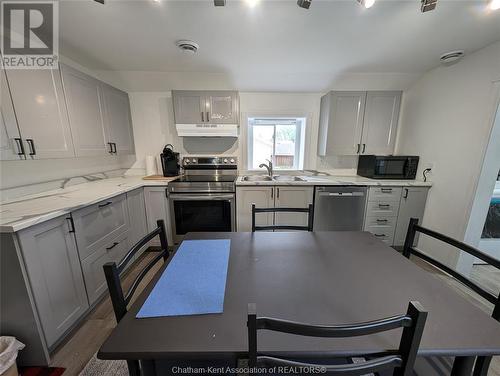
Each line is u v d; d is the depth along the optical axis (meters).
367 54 2.05
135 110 2.83
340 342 0.59
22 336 1.19
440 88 2.29
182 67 2.34
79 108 1.87
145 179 2.59
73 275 1.44
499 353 0.56
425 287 0.81
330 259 1.02
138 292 1.90
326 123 2.69
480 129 1.91
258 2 1.35
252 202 2.56
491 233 2.31
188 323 0.64
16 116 1.38
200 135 2.61
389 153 2.72
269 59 2.16
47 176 1.91
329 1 1.33
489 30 1.62
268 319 0.50
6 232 1.08
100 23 1.54
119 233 1.98
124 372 1.21
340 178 2.78
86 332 1.49
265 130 3.05
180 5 1.37
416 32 1.68
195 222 2.54
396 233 2.57
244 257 1.04
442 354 0.55
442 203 2.28
